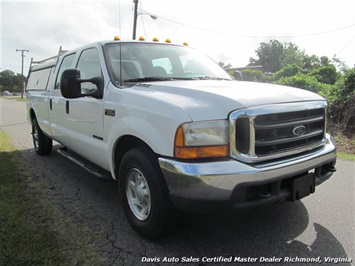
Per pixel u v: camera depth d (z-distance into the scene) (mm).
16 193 4062
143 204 2998
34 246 2791
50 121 5262
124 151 3324
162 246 2887
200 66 4223
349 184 4590
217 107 2492
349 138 9266
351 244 2916
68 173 5105
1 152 6516
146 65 3764
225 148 2447
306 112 2855
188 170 2381
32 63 7535
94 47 3943
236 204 2432
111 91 3309
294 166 2666
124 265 2600
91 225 3283
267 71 75812
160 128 2592
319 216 3484
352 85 10367
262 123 2516
